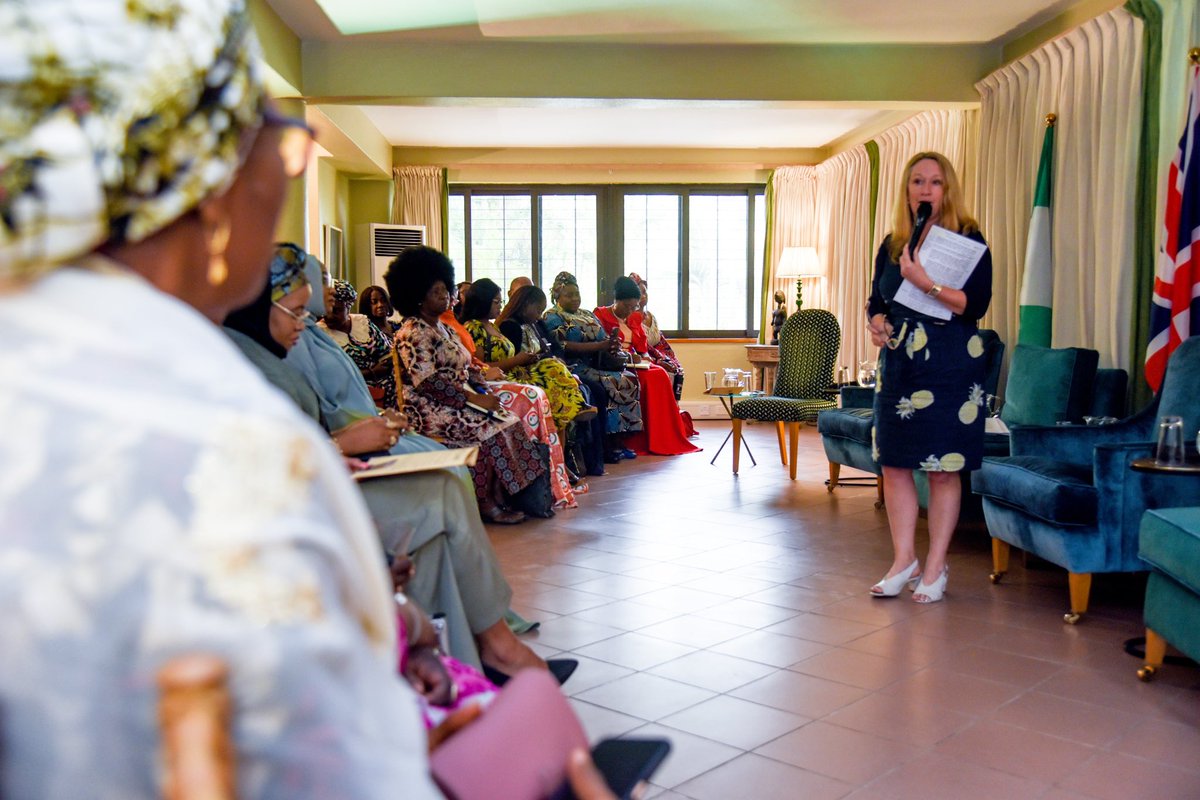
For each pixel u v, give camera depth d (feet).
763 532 17.26
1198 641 8.89
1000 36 21.95
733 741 8.52
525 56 22.45
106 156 1.70
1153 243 16.80
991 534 13.96
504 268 36.81
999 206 21.57
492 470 17.70
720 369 37.37
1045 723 8.91
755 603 12.83
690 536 16.98
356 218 35.06
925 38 22.16
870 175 30.55
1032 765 8.05
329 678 1.62
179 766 1.51
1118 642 11.23
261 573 1.56
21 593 1.51
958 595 13.21
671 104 23.34
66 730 1.52
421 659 4.55
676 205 37.09
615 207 36.76
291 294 8.24
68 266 1.76
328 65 22.22
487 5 19.39
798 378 23.93
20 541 1.53
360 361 17.28
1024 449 14.07
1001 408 19.13
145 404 1.62
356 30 21.21
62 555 1.52
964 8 19.74
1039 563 14.98
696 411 37.01
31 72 1.63
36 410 1.60
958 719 9.00
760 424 35.35
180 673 1.51
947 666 10.42
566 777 2.92
